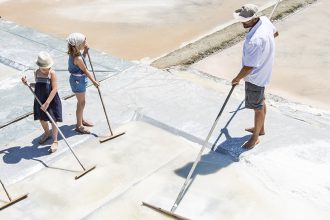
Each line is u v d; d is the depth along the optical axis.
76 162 6.15
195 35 9.74
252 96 5.77
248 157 6.08
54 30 10.15
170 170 5.96
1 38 9.70
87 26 10.29
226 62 8.70
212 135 6.50
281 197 5.50
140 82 7.91
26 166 6.10
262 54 5.38
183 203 5.42
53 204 5.52
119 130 6.77
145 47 9.34
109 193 5.64
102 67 8.41
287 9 10.68
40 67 5.80
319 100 7.54
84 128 6.70
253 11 5.29
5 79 8.23
